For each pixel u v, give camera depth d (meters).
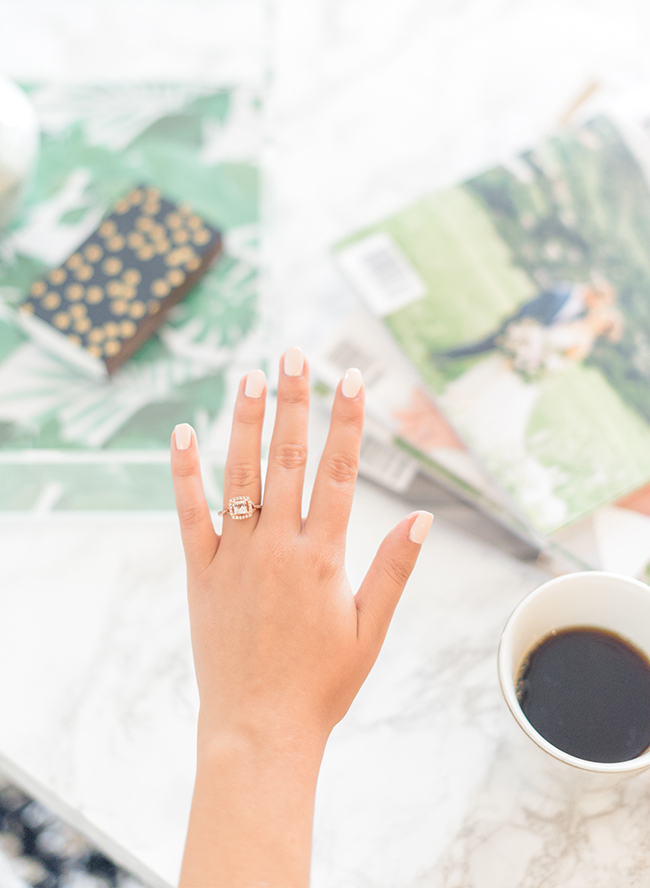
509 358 0.72
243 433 0.64
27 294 0.76
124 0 0.84
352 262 0.74
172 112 0.81
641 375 0.71
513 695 0.60
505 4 0.84
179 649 0.69
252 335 0.76
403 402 0.72
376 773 0.66
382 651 0.69
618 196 0.75
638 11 0.84
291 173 0.80
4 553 0.71
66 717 0.68
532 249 0.74
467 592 0.70
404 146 0.81
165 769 0.66
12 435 0.74
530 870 0.64
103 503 0.72
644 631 0.62
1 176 0.73
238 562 0.63
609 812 0.65
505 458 0.70
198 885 0.57
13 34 0.83
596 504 0.69
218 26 0.84
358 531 0.71
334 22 0.84
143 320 0.74
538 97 0.82
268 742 0.59
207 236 0.76
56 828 0.82
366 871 0.64
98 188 0.80
